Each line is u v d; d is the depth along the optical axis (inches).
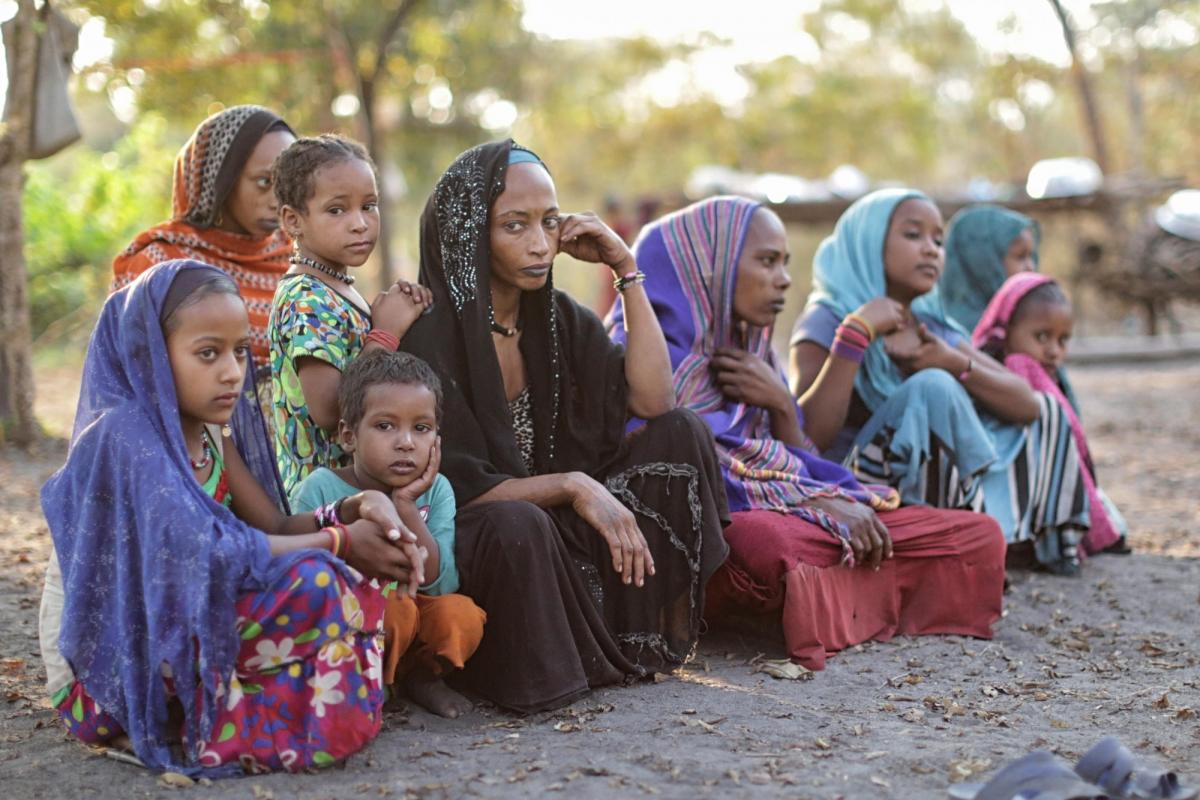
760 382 195.9
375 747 138.9
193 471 138.8
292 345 157.3
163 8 691.4
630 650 165.6
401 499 145.2
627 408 175.2
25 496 309.1
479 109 1104.8
